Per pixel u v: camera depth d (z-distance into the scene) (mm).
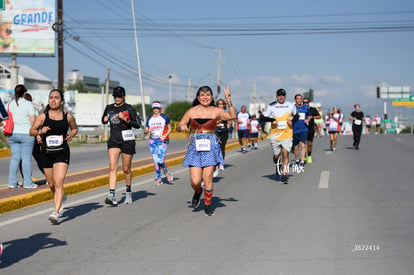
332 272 4543
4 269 4805
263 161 16406
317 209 7520
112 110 8250
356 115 20953
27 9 43625
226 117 7324
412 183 10227
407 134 36406
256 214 7258
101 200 8820
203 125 7230
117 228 6508
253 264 4816
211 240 5777
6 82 72500
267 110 10680
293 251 5246
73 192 9594
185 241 5750
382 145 23672
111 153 8172
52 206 8273
